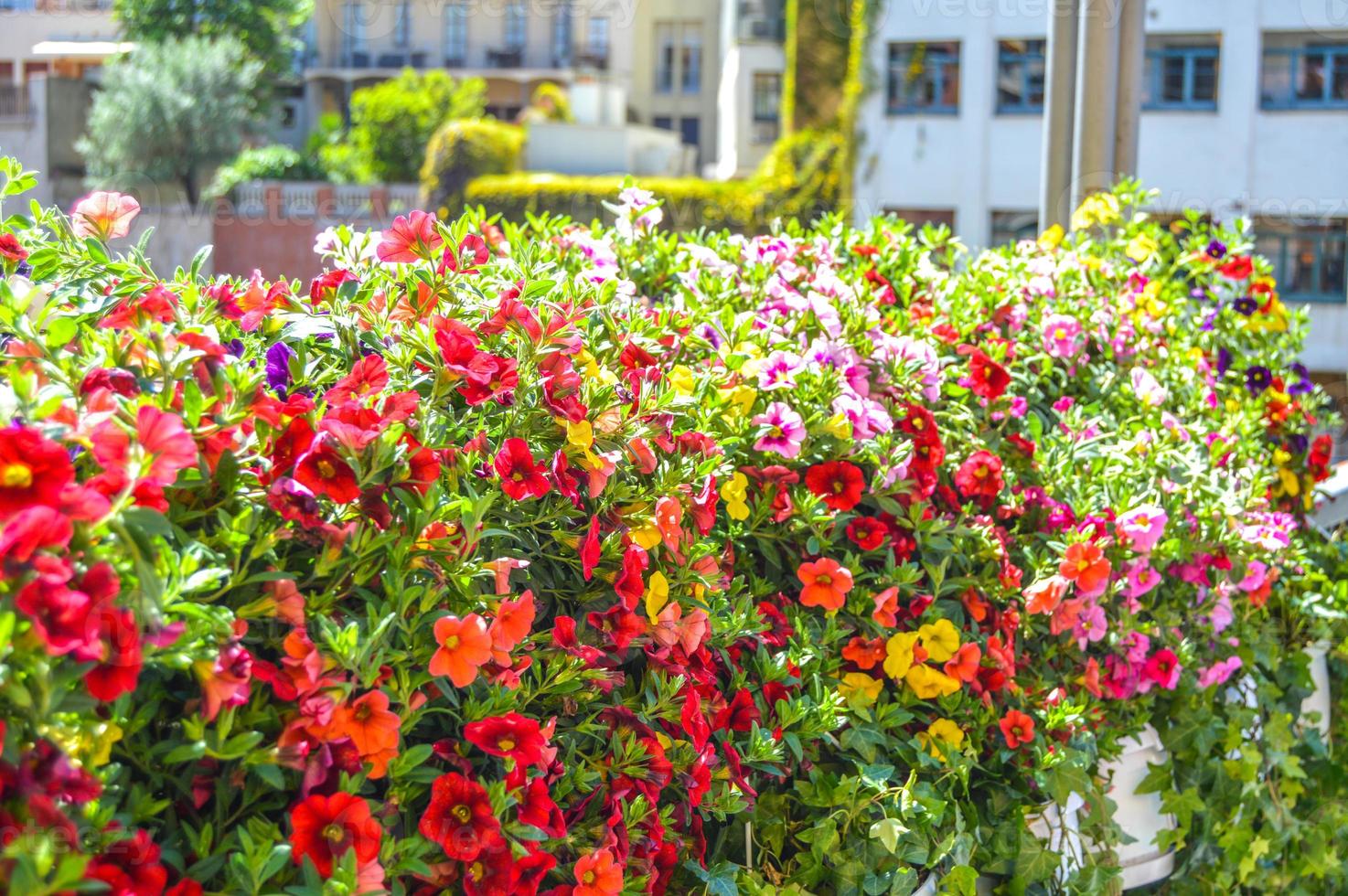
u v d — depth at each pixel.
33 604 1.28
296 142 49.91
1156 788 3.21
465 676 1.71
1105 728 3.06
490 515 2.01
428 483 1.75
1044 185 6.25
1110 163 5.63
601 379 2.21
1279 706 3.76
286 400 1.88
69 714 1.37
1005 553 2.89
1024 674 3.02
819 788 2.43
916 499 2.77
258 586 1.64
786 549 2.69
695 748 2.12
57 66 41.66
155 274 2.01
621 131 29.56
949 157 26.05
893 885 2.36
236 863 1.51
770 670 2.39
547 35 48.44
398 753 1.71
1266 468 4.20
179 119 37.34
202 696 1.52
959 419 3.16
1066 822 2.83
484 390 2.04
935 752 2.62
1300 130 25.97
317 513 1.68
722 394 2.59
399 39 49.38
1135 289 4.45
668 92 47.34
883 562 2.82
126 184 37.00
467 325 2.20
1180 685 3.33
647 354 2.43
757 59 31.23
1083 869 2.75
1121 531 3.09
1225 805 3.40
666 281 3.52
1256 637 3.66
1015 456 3.29
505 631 1.81
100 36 42.12
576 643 2.01
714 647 2.35
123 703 1.43
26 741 1.31
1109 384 3.88
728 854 2.38
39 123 39.72
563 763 1.99
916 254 3.93
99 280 1.97
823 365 2.84
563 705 2.02
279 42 44.28
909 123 26.02
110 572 1.34
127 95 37.38
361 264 2.34
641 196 3.59
